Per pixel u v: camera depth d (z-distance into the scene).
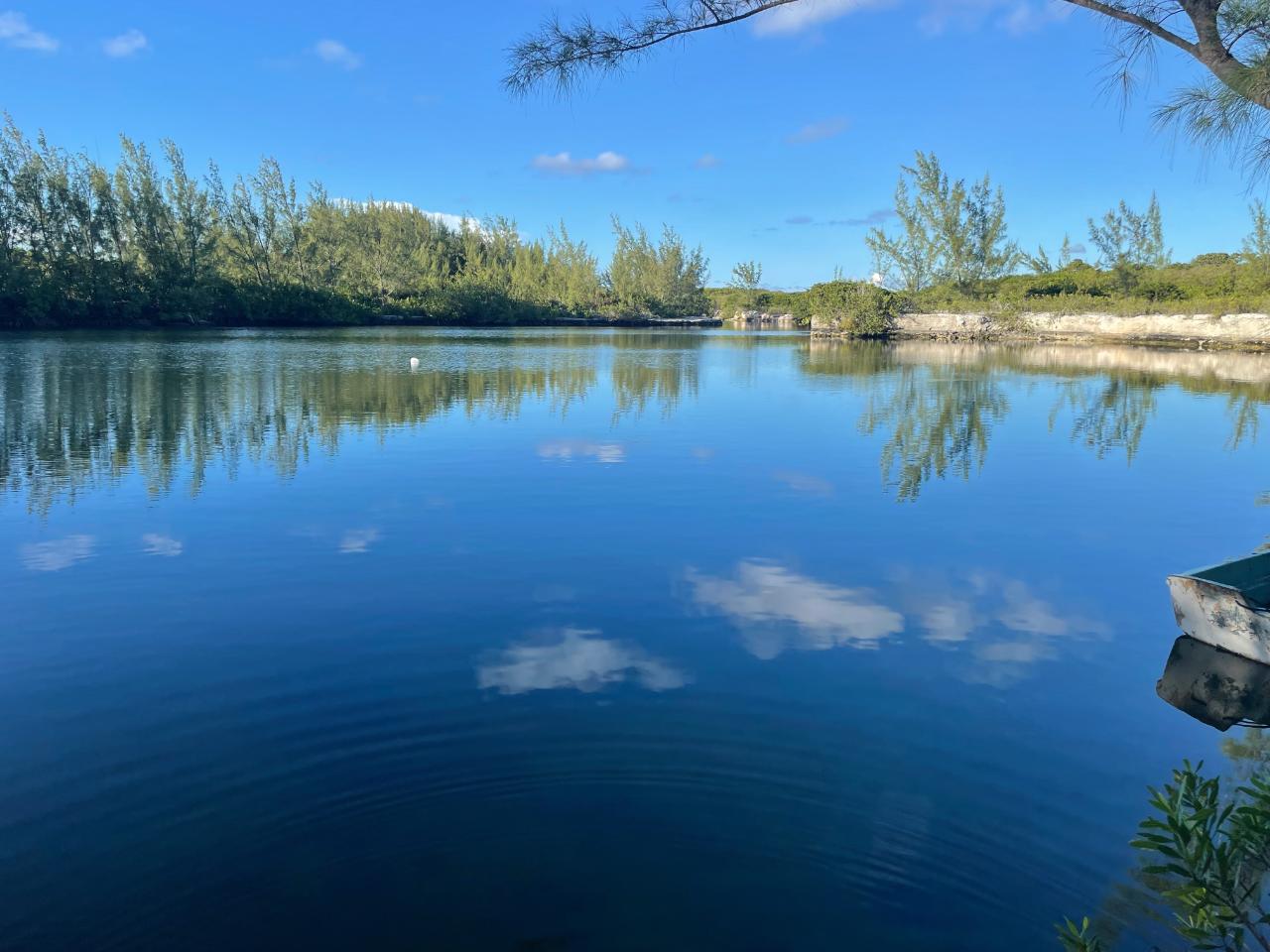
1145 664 5.47
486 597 6.41
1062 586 6.97
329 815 3.64
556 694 4.80
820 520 8.86
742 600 6.42
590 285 77.44
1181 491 10.52
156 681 4.98
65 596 6.39
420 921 3.03
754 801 3.78
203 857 3.37
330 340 39.34
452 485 10.27
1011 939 2.98
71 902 3.11
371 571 7.00
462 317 65.62
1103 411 17.84
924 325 50.00
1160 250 43.56
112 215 43.84
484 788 3.85
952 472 11.52
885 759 4.17
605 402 18.84
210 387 19.53
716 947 2.92
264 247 54.72
